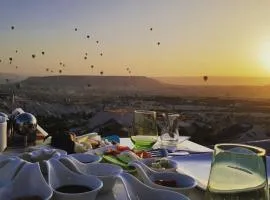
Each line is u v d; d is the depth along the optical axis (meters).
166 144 1.59
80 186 0.88
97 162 1.08
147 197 0.84
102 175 0.96
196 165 1.18
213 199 0.70
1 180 0.86
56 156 1.04
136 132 1.53
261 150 0.72
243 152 0.72
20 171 0.83
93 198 0.81
